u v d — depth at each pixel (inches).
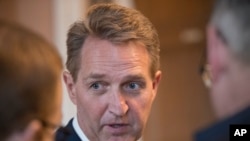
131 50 95.7
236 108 54.1
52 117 58.1
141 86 97.5
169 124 307.9
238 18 51.4
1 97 54.0
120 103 95.7
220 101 54.5
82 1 270.5
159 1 319.9
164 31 321.1
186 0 318.0
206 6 314.2
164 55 318.3
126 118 97.2
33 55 55.7
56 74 57.7
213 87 55.3
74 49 98.9
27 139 55.9
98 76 95.6
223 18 52.3
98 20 95.5
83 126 99.9
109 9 97.0
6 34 55.7
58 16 273.7
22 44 55.6
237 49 51.6
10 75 54.0
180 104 307.3
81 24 98.0
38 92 55.6
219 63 53.0
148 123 309.1
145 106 98.6
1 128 54.8
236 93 52.9
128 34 94.7
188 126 301.6
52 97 57.2
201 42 315.3
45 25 277.0
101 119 97.4
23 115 55.2
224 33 52.2
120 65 95.0
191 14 317.7
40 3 278.1
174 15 319.3
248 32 51.2
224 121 55.9
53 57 57.6
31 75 55.1
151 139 308.8
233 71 52.2
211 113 295.0
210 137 58.3
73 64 99.6
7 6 282.8
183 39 316.2
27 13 279.7
